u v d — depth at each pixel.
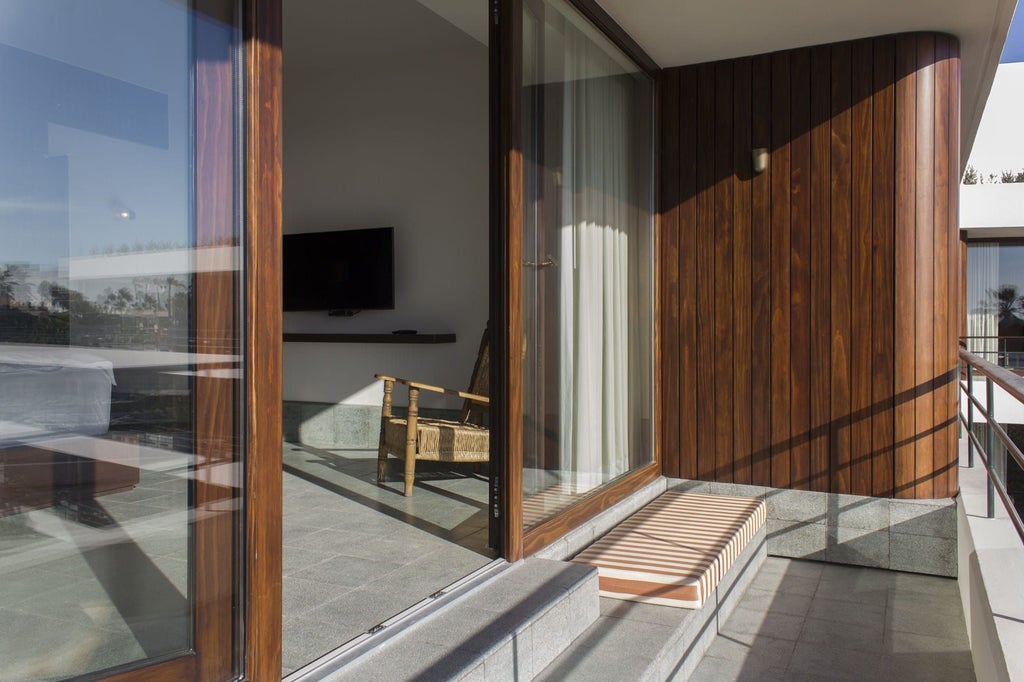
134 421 1.48
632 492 4.18
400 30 5.18
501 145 2.92
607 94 3.92
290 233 6.06
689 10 3.76
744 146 4.40
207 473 1.63
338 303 5.82
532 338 3.16
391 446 4.32
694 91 4.53
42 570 1.33
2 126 1.26
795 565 4.21
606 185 3.91
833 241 4.21
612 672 2.41
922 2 3.66
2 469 1.27
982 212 11.77
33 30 1.30
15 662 1.30
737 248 4.43
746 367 4.42
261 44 1.72
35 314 1.31
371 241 5.70
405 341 5.38
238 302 1.69
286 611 2.35
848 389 4.19
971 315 12.65
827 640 3.18
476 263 5.45
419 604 2.39
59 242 1.34
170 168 1.54
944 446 4.06
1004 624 2.27
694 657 2.92
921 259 4.07
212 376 1.63
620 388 4.08
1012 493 10.75
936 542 4.01
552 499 3.34
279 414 1.78
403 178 5.68
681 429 4.59
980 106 5.57
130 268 1.46
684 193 4.56
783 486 4.34
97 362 1.41
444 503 3.85
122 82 1.45
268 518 1.75
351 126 5.84
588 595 2.77
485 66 5.39
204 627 1.63
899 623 3.36
